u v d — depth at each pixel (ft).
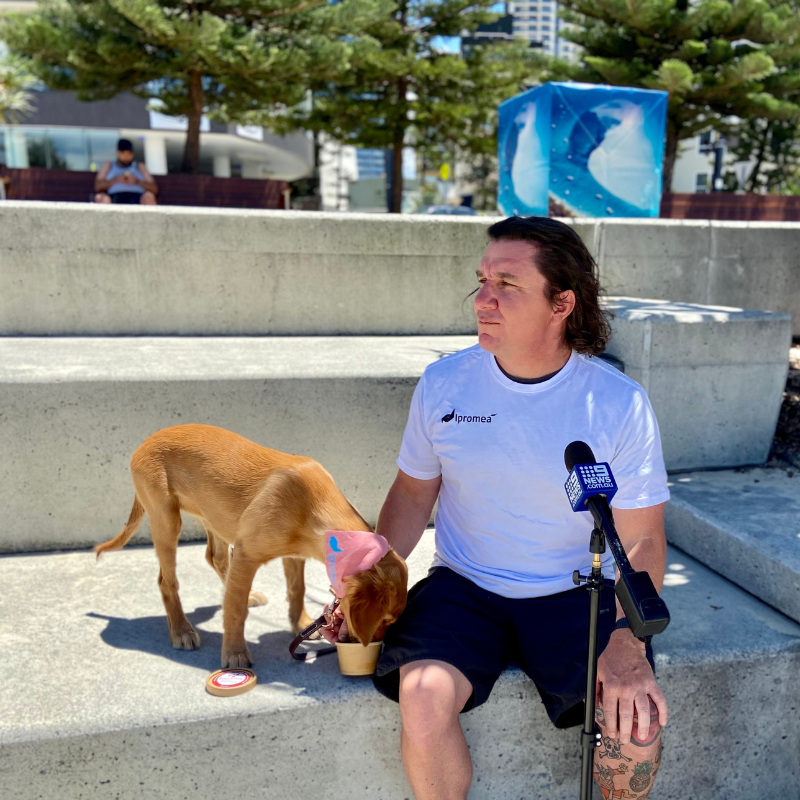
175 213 14.14
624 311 11.65
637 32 47.39
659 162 19.36
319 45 40.98
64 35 39.01
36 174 32.04
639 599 4.67
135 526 7.93
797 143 75.82
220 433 7.39
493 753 6.82
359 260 15.08
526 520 6.39
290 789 6.54
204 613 8.22
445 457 6.61
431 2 53.98
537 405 6.33
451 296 15.70
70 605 8.37
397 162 58.85
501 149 22.44
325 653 7.24
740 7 44.57
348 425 10.55
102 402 9.84
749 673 7.26
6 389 9.58
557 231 6.09
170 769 6.23
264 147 89.10
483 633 6.19
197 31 35.37
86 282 14.08
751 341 11.25
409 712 5.65
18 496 9.86
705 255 16.46
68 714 6.15
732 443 11.59
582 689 5.95
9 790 6.00
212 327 14.78
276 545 6.68
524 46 57.67
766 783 7.64
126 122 76.07
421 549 9.77
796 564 7.96
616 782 5.83
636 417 6.30
